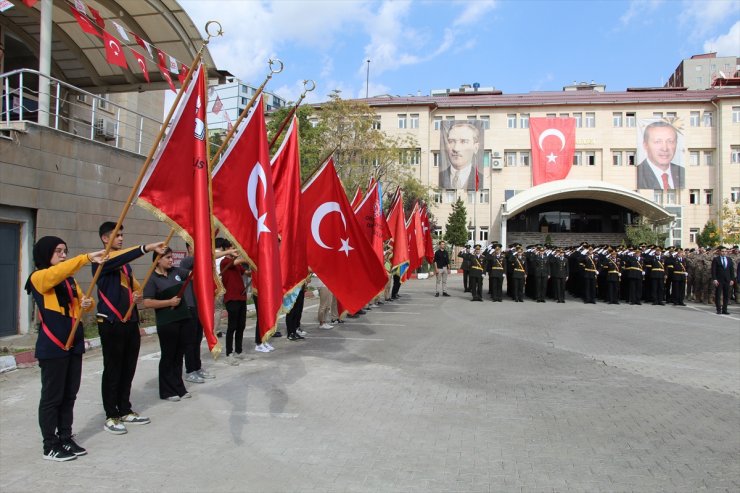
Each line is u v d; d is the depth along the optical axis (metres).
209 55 15.45
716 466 4.68
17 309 10.43
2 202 9.75
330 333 11.83
